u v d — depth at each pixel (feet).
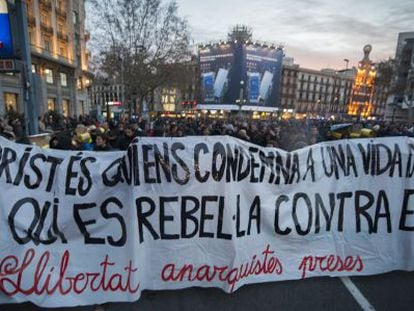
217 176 8.95
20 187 8.23
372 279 9.87
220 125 45.93
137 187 8.64
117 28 75.61
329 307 8.40
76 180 8.46
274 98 201.05
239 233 9.12
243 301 8.54
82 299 8.29
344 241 10.00
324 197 9.90
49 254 8.25
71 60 118.83
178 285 9.01
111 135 22.71
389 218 10.21
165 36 78.84
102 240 8.48
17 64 18.85
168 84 98.53
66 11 115.96
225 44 187.42
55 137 18.70
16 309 8.13
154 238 8.86
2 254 7.99
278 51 195.42
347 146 10.16
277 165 9.50
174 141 8.87
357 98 259.80
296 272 9.70
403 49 158.20
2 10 17.93
